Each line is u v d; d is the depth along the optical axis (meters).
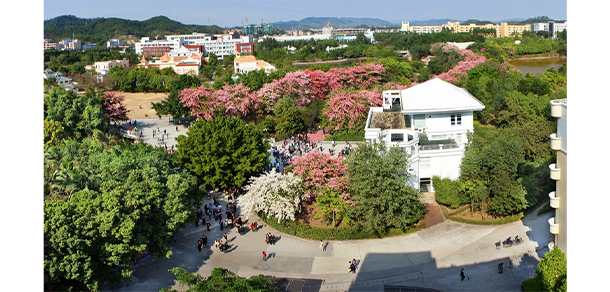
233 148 71.81
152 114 130.75
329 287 47.41
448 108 70.38
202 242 56.56
